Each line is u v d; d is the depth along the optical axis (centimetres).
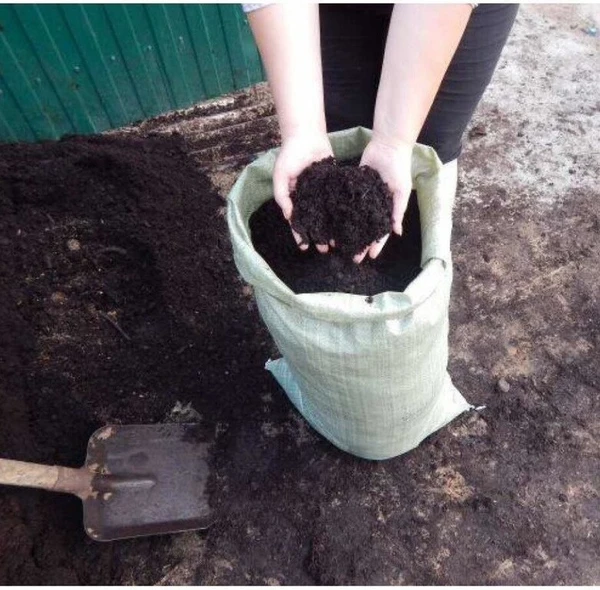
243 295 178
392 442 138
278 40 106
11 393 154
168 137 214
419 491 146
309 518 144
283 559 140
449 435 154
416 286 101
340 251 114
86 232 185
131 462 146
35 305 175
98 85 208
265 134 220
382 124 109
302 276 118
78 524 142
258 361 167
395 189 109
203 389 162
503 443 152
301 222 109
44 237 184
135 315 175
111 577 138
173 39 206
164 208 189
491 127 214
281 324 111
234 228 108
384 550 139
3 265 176
